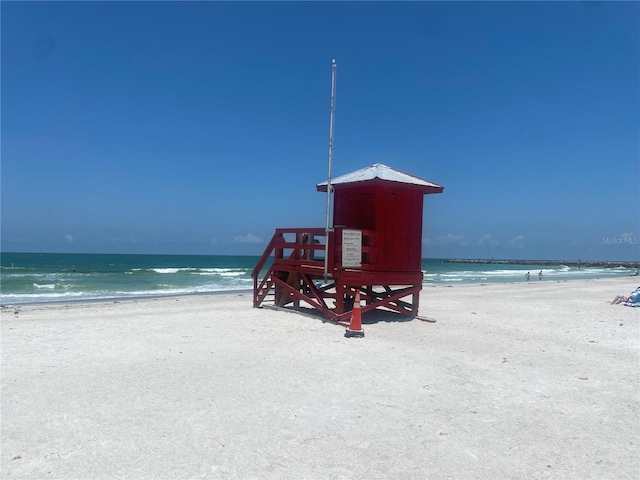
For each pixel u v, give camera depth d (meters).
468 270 86.25
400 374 6.89
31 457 4.19
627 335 10.70
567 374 7.16
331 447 4.45
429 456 4.30
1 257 112.38
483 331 10.87
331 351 8.30
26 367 7.24
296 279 12.90
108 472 3.93
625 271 90.19
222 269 63.88
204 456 4.23
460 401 5.80
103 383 6.36
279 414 5.25
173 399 5.71
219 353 8.15
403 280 11.80
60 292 27.31
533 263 163.50
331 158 11.12
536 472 4.04
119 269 59.88
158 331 10.35
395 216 11.66
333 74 11.22
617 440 4.73
